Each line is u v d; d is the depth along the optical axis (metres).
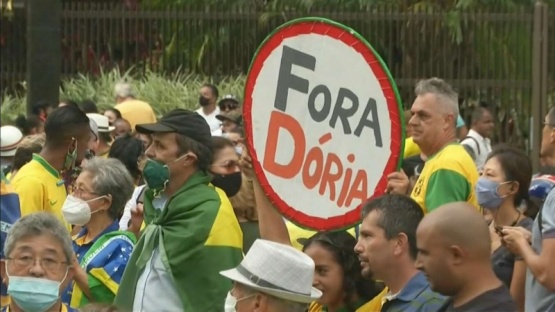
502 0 44.28
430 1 46.47
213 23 45.16
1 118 44.19
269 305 13.03
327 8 44.66
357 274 15.04
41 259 13.98
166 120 16.58
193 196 16.52
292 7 44.81
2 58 47.12
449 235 12.27
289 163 14.62
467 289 12.34
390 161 14.77
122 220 20.64
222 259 16.30
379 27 43.00
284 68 14.61
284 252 13.08
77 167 19.94
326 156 14.73
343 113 14.76
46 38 34.38
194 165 16.67
